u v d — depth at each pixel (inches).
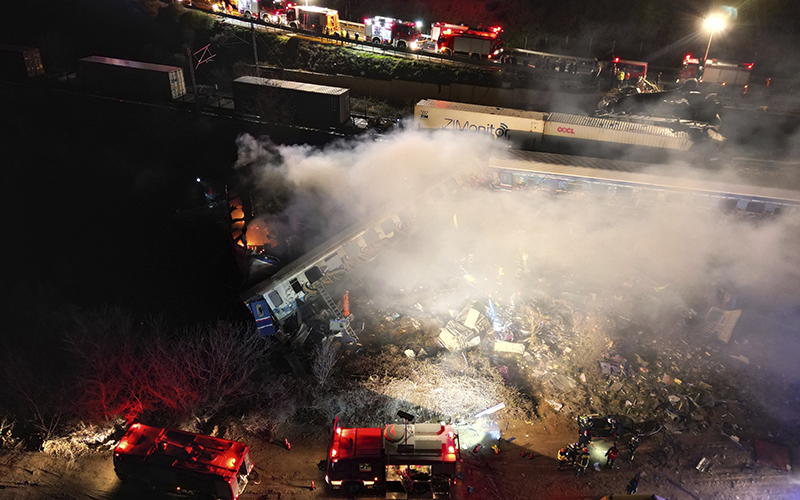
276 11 1963.6
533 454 712.4
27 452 717.9
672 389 802.2
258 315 863.1
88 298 1027.3
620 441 727.1
